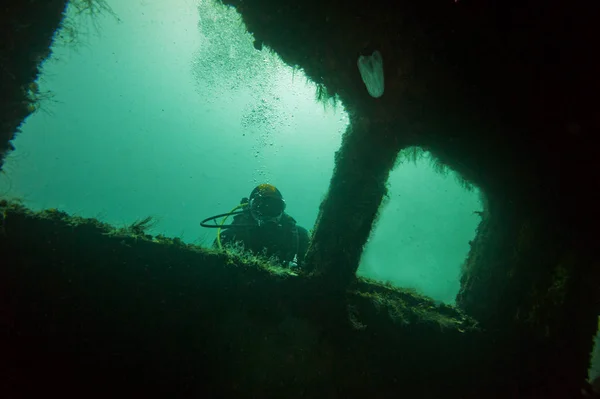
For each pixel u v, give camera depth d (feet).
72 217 6.67
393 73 7.61
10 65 6.28
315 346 7.11
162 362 6.43
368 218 8.14
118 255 6.45
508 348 8.43
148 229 7.46
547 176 8.39
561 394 8.38
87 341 6.21
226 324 6.79
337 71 8.51
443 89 7.63
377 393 7.32
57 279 6.21
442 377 7.82
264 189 10.66
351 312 7.39
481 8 6.21
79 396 6.11
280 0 7.35
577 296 8.72
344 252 7.83
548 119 7.56
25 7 6.12
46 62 7.44
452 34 6.71
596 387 9.14
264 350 6.89
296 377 6.97
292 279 7.38
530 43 6.50
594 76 6.60
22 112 6.81
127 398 6.26
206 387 6.59
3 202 6.56
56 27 6.86
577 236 8.57
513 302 8.76
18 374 5.97
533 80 7.05
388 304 7.89
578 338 8.71
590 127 7.26
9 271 6.08
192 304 6.64
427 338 7.91
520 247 8.91
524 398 8.11
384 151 8.49
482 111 7.88
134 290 6.43
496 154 8.80
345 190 8.20
